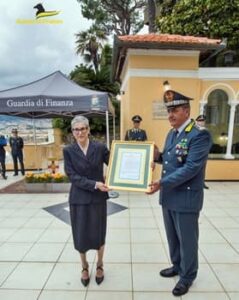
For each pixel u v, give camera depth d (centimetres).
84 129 254
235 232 404
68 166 261
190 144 236
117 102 1741
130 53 668
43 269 304
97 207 262
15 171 909
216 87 727
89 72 1950
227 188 675
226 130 761
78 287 271
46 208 522
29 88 651
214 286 270
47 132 1488
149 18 1309
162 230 410
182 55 677
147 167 250
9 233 405
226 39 819
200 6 840
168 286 270
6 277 290
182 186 246
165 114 683
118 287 270
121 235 392
